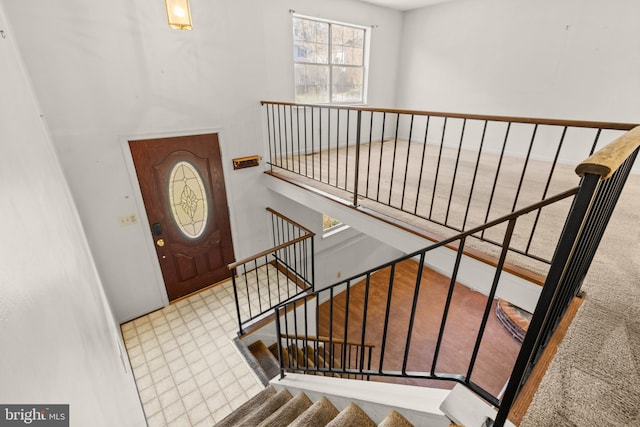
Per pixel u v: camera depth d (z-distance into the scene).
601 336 1.40
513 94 4.59
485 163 4.44
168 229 3.71
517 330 5.03
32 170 0.86
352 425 1.66
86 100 2.87
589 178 0.76
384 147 5.61
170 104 3.35
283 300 4.04
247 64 3.80
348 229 5.93
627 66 3.60
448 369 4.55
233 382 2.90
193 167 3.72
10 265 0.38
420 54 5.57
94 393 0.72
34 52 2.56
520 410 1.15
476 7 4.69
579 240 0.96
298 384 2.35
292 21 4.25
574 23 3.86
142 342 3.35
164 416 2.61
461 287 6.40
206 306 3.91
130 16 2.91
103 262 3.34
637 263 1.95
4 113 0.69
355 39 5.23
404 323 5.47
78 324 0.80
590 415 1.09
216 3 3.37
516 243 2.23
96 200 3.14
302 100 4.82
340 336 5.18
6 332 0.31
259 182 4.38
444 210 2.83
